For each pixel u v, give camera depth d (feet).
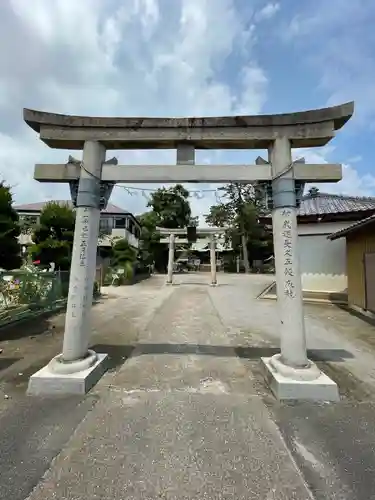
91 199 14.12
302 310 13.20
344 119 13.76
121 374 14.51
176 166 14.39
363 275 30.99
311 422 10.29
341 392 12.71
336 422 10.32
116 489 7.20
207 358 16.93
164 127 14.34
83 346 13.74
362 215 37.78
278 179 13.83
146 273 97.14
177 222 120.26
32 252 35.88
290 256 13.35
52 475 7.66
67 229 37.27
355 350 18.60
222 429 9.80
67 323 13.66
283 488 7.29
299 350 12.89
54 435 9.39
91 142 14.40
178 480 7.50
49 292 32.12
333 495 7.10
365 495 7.11
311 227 42.04
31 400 11.76
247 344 19.75
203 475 7.68
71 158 14.69
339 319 28.04
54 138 14.40
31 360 16.62
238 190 117.50
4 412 10.82
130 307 35.09
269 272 116.57
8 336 21.74
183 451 8.63
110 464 8.06
